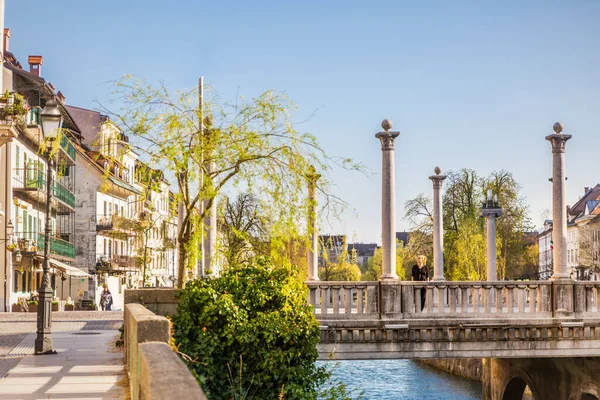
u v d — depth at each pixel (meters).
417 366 56.66
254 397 15.83
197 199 18.45
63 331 27.03
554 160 22.36
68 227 67.69
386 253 21.08
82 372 15.42
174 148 18.30
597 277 99.19
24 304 48.91
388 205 21.09
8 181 48.84
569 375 28.20
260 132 18.88
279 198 18.73
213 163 19.06
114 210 78.50
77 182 71.12
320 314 20.56
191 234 18.69
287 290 16.41
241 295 16.30
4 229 48.72
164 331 9.48
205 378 15.39
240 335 15.60
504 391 32.81
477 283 21.44
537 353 21.70
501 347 21.53
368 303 20.84
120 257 78.62
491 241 28.39
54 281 61.53
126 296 18.06
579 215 128.88
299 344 16.11
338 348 20.62
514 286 21.67
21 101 36.47
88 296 70.06
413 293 21.08
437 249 26.89
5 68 51.19
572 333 21.86
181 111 18.91
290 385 15.77
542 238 145.00
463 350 21.33
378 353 20.80
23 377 14.74
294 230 18.72
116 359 17.64
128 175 79.88
